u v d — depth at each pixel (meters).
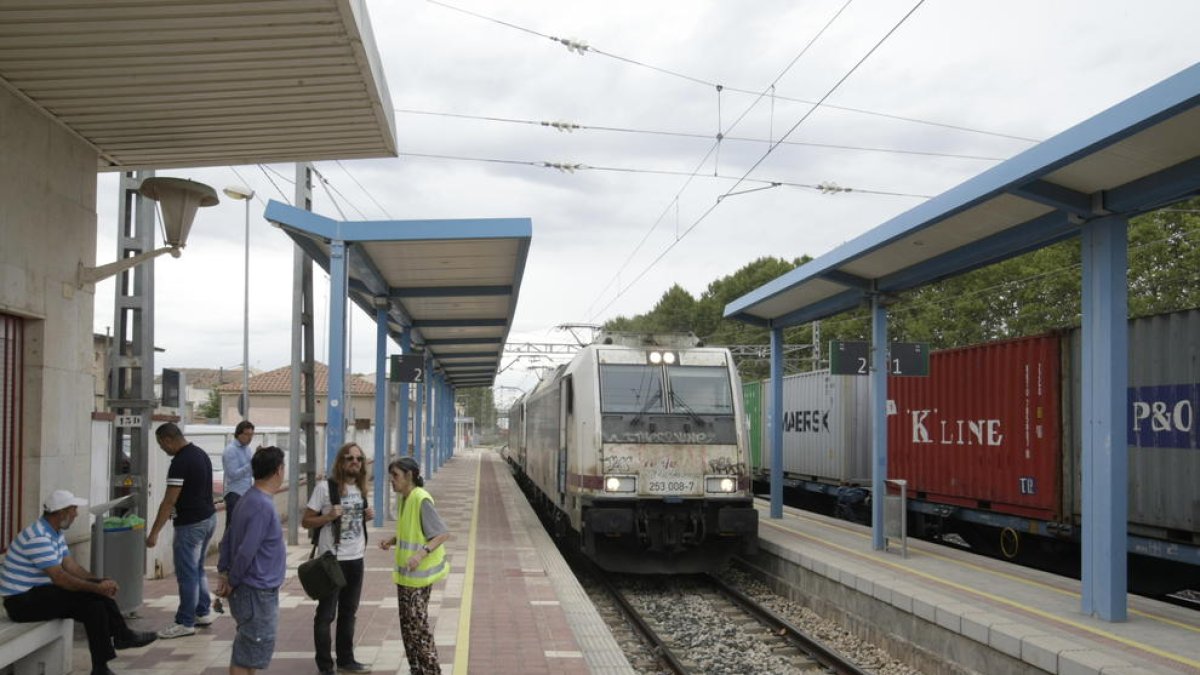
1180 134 7.00
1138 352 10.67
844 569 11.05
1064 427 11.90
